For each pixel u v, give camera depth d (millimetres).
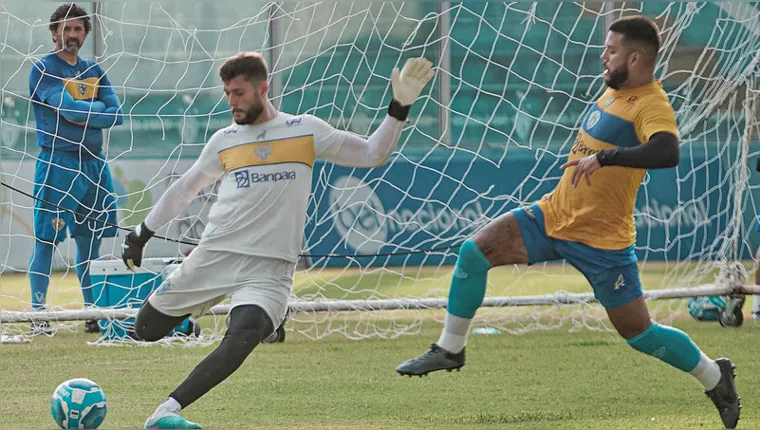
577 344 25328
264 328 15586
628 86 15680
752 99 29703
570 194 16062
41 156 27938
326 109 42156
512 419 16938
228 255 15922
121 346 25516
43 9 40531
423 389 19844
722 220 42719
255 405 18328
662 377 20984
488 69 43469
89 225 28594
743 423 16703
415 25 42844
